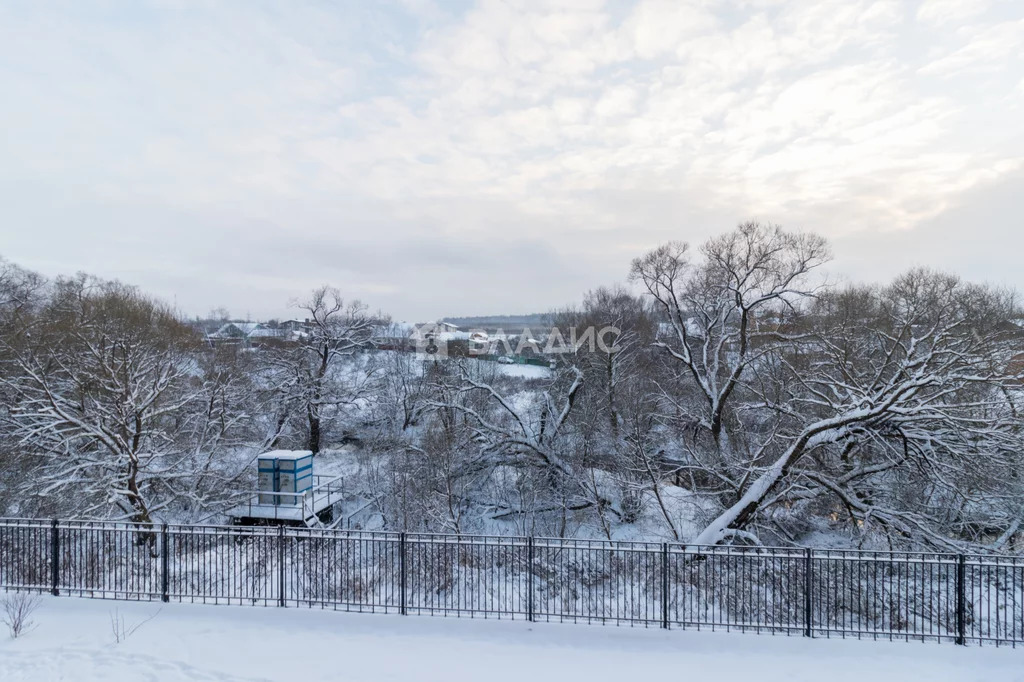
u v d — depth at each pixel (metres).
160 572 12.20
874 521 16.31
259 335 53.41
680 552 10.67
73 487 18.30
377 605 10.44
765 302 25.95
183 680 7.77
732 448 24.33
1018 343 17.20
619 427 26.47
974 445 15.28
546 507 24.05
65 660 8.23
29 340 24.88
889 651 9.26
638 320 40.75
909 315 22.94
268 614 10.17
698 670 8.59
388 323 51.53
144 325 36.75
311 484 22.16
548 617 10.19
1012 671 8.67
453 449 25.17
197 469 20.03
